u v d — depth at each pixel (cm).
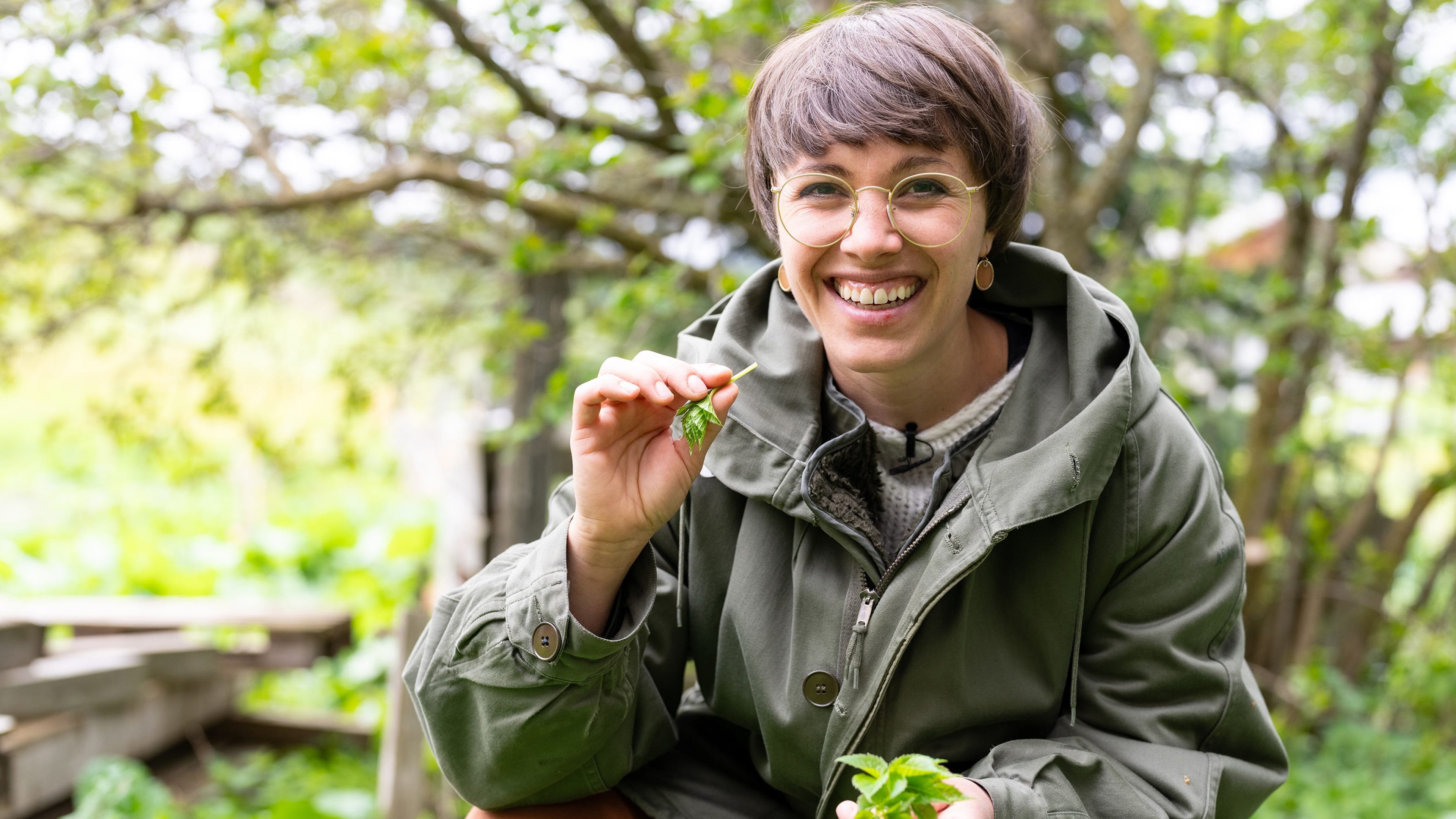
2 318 480
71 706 399
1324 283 473
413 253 546
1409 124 468
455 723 145
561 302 542
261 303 516
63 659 429
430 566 634
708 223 435
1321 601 527
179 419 504
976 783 124
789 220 139
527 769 143
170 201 446
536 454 573
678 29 347
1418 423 598
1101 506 143
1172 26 397
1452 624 532
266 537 685
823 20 149
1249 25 380
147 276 480
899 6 145
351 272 545
